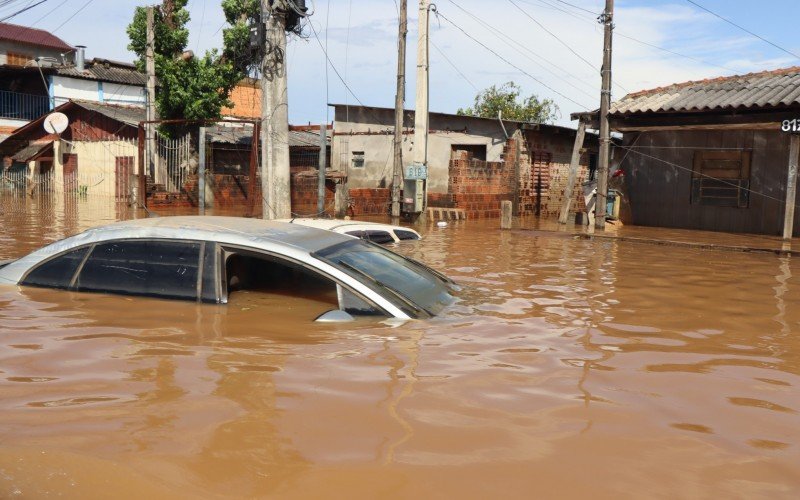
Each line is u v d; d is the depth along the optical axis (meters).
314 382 3.17
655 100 16.97
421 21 18.50
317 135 30.33
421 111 18.67
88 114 29.14
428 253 9.73
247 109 41.53
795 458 2.50
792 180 14.42
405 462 2.34
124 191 27.50
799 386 3.43
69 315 4.30
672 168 17.78
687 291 6.65
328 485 2.16
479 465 2.34
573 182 18.27
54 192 29.97
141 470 2.23
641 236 14.38
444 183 23.75
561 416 2.86
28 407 2.79
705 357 3.97
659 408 3.02
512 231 14.80
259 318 4.29
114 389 3.02
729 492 2.20
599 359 3.83
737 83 16.83
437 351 3.78
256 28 13.84
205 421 2.66
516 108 37.59
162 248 4.77
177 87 25.69
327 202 21.19
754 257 10.39
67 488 2.12
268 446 2.45
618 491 2.18
